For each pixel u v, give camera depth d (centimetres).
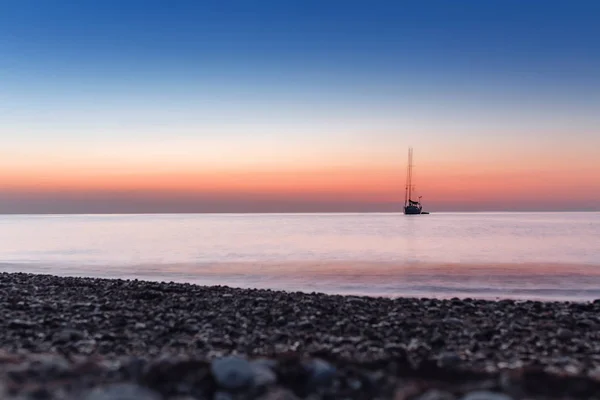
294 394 812
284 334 1426
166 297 2130
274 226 12800
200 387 790
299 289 2694
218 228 11594
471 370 932
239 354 1187
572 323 1670
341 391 826
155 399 713
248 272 3394
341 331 1520
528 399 790
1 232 9794
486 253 4753
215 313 1780
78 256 4584
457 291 2619
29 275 2895
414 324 1611
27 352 1175
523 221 16438
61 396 720
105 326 1537
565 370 1073
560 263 3862
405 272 3353
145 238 7469
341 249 5288
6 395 708
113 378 816
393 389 835
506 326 1606
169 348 1273
